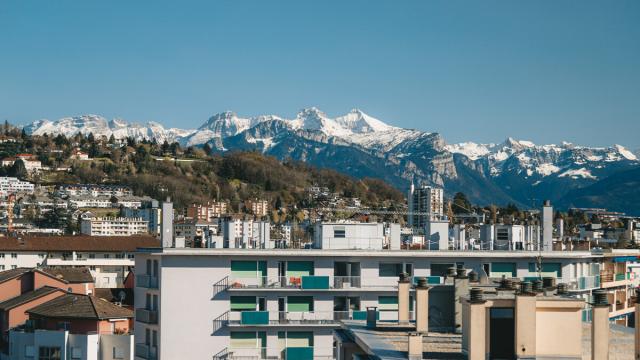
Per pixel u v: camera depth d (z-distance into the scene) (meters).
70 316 106.19
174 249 93.69
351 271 97.44
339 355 59.94
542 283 52.31
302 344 94.81
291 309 95.62
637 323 39.38
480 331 41.31
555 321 42.12
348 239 100.12
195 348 93.56
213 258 94.44
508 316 41.91
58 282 140.25
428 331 52.81
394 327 57.03
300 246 109.44
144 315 96.44
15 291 138.12
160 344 93.38
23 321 122.75
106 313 106.81
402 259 98.06
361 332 54.38
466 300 43.88
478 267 99.38
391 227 102.69
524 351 41.34
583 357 42.31
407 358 43.75
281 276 95.94
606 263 125.38
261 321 93.88
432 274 98.56
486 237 111.44
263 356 94.19
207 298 94.00
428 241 105.50
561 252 101.69
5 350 117.81
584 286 103.62
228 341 93.88
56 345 104.56
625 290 128.38
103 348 102.81
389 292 96.81
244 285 94.81
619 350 44.22
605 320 40.47
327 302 95.94
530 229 111.06
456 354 44.50
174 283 93.75
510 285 46.97
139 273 99.25
